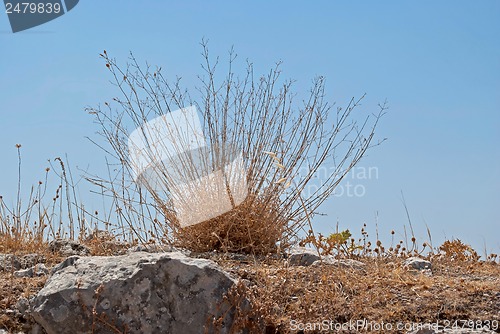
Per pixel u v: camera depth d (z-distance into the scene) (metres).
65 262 4.24
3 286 4.42
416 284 4.61
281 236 6.29
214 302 3.86
